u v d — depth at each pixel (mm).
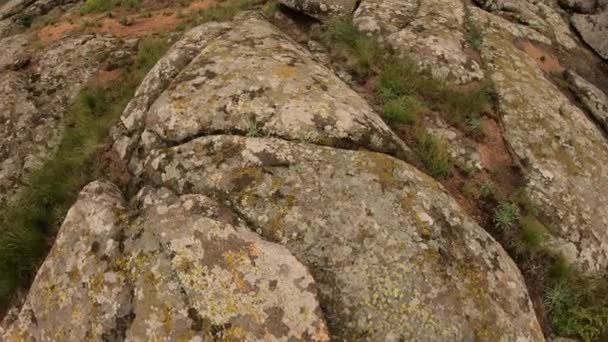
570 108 13133
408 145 10586
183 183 8672
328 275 7598
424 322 7375
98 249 8109
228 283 7242
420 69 12562
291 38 12922
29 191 11438
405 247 7918
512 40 15250
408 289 7562
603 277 10172
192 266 7410
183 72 10539
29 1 26062
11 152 13109
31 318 8172
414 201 8523
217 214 7926
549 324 9336
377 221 8086
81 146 11547
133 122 10578
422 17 14281
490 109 12141
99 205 8625
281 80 10039
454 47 13273
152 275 7488
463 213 8969
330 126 9266
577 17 18422
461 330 7465
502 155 11344
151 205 8438
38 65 15617
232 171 8586
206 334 6941
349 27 13320
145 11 19156
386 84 11844
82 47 15945
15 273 9867
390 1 14617
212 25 12547
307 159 8695
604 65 17266
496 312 7852
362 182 8484
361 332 7242
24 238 10047
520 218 10117
